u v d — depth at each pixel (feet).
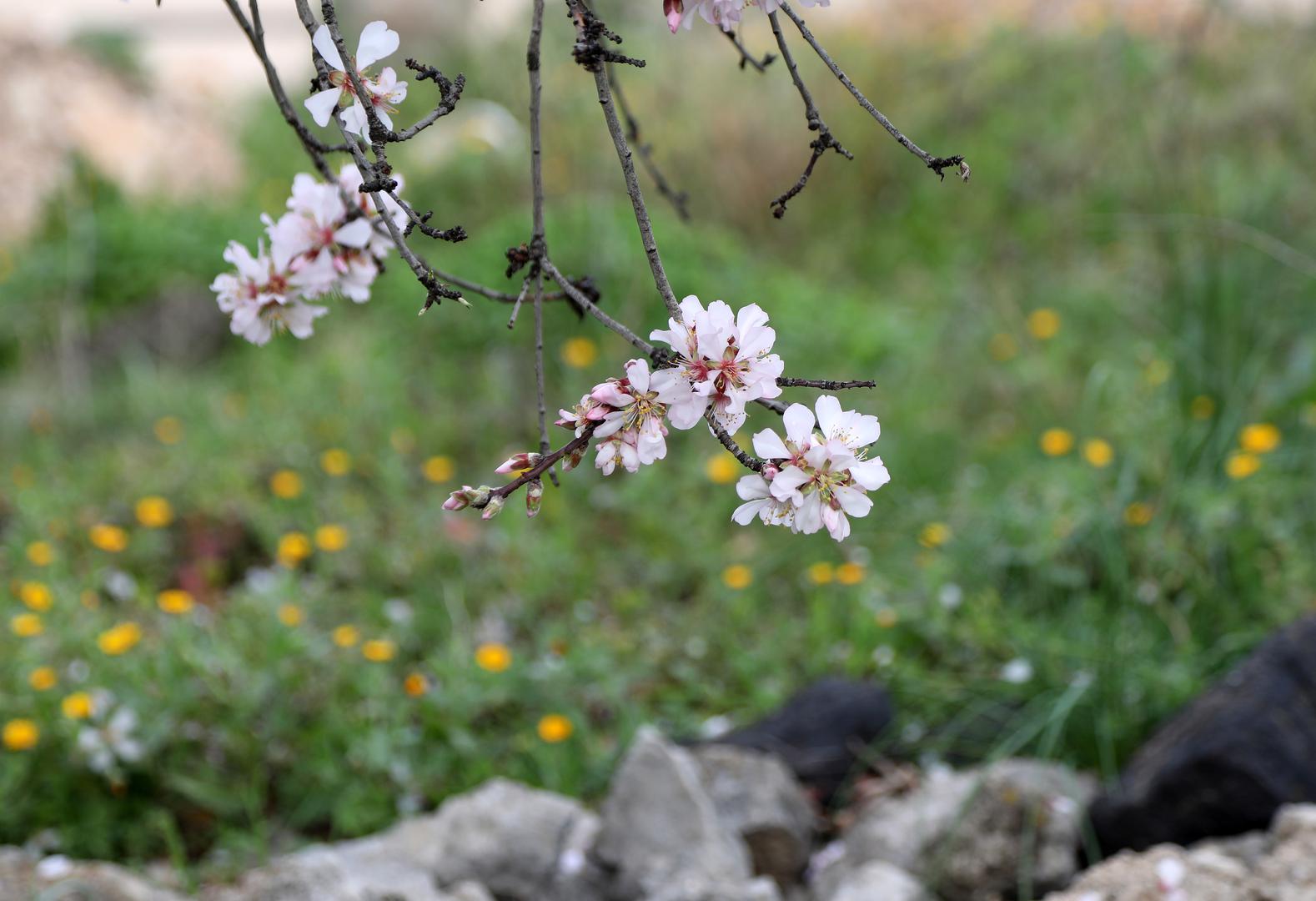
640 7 22.76
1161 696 8.91
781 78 21.75
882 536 11.84
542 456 3.80
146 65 25.64
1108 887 6.91
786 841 8.14
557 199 19.20
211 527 12.68
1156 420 11.64
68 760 8.75
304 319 5.15
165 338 17.26
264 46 5.02
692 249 16.61
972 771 8.79
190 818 8.89
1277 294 13.10
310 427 14.56
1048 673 9.31
